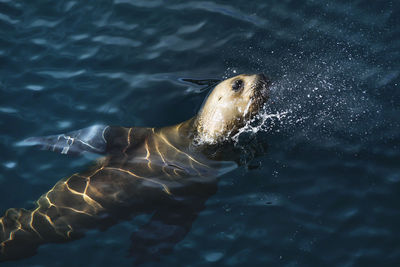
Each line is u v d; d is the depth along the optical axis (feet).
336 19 32.63
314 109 26.84
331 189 22.58
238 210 22.21
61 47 32.86
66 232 22.25
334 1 33.91
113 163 24.95
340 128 25.52
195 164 25.05
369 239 20.48
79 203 23.20
